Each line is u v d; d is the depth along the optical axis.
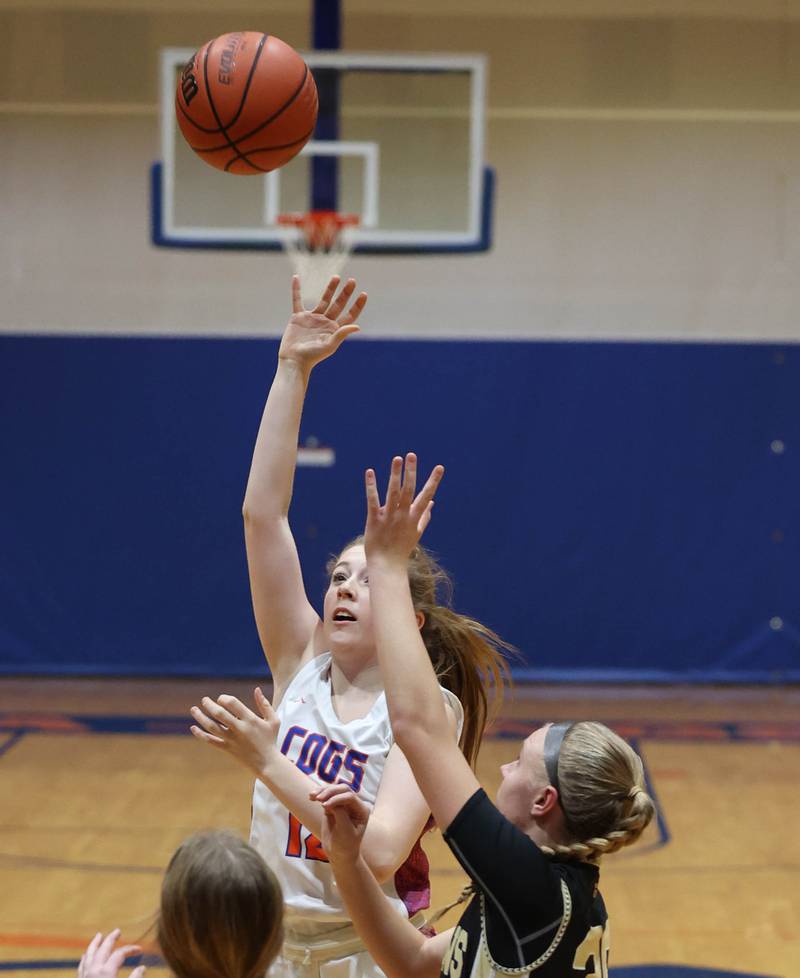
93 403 21.12
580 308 21.44
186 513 21.19
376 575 4.11
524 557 21.12
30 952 9.53
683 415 21.05
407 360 21.08
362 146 20.81
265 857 5.40
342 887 4.25
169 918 3.54
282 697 5.75
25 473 21.16
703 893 11.29
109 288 21.42
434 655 5.82
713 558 21.06
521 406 21.06
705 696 20.41
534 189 21.42
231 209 21.00
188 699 19.69
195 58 7.08
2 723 17.88
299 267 20.98
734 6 21.16
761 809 14.07
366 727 5.44
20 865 11.68
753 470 21.03
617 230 21.42
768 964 9.62
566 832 4.05
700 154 21.33
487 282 21.48
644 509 21.06
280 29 21.28
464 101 20.80
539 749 4.13
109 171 21.42
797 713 19.22
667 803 14.27
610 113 21.33
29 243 21.47
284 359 5.80
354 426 21.08
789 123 21.22
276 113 6.91
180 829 12.90
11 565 21.17
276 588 5.72
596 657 21.12
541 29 21.25
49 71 21.36
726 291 21.33
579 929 3.84
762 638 21.08
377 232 20.97
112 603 21.22
